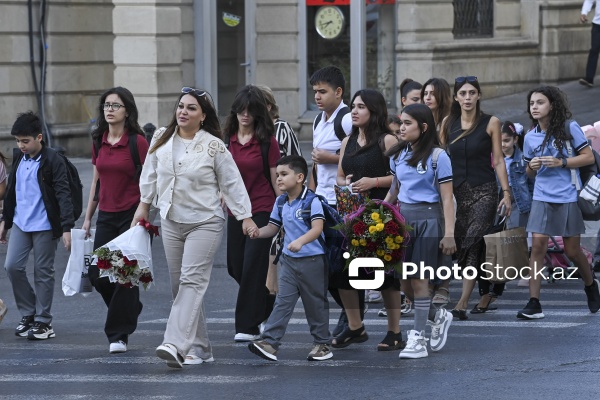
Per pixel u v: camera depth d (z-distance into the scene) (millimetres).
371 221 19938
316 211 19844
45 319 23109
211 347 21328
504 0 56219
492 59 55031
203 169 19625
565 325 22922
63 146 51094
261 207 21766
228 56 51750
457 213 23812
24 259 23219
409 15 52500
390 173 21531
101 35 52500
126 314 21344
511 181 26734
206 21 50750
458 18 54469
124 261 20219
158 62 48094
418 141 20406
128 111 21672
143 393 17797
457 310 23781
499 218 24875
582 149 23625
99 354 21266
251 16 51750
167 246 19906
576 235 23766
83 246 22062
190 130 19812
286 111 52062
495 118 23844
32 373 19594
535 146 23953
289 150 22828
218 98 51656
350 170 21797
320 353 20125
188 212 19688
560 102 23766
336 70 22812
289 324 24219
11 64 49844
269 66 52031
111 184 21594
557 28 56781
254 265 21797
